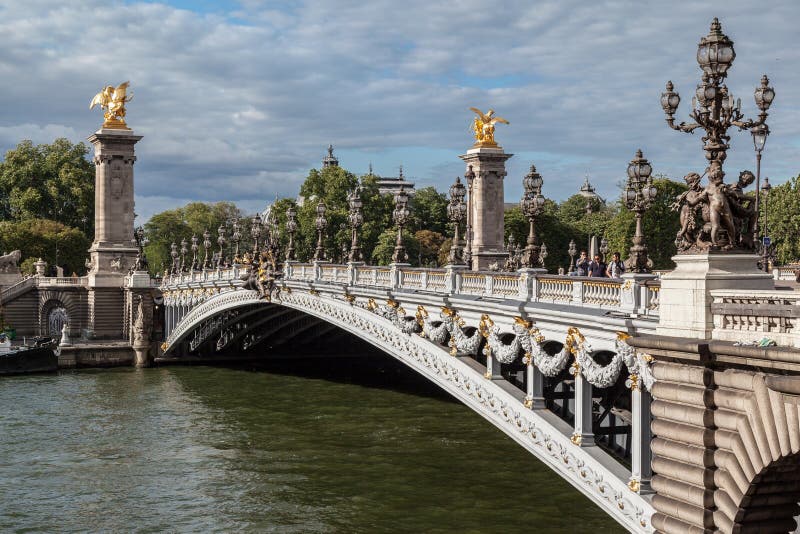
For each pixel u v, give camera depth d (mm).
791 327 23703
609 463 32656
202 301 99562
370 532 43812
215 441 64250
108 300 127375
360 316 56719
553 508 46406
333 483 52500
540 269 37500
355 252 59781
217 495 51125
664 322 27625
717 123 26516
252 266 78312
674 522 27281
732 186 26484
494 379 40906
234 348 113438
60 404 80375
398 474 53969
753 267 26516
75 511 48875
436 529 43750
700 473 26062
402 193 52219
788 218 93375
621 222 93625
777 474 24906
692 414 26250
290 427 68438
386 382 92062
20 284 128875
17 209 174375
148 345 111250
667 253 91125
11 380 97688
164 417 73688
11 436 66562
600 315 31125
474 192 119188
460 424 68125
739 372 24812
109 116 134500
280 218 155500
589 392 33781
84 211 174500
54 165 175500
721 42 26344
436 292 46469
